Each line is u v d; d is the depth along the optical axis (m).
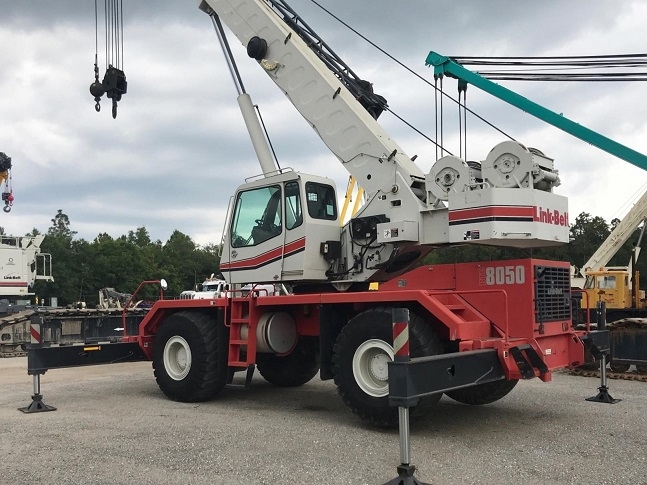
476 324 6.27
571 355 7.05
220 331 8.20
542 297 6.53
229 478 4.82
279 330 8.00
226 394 9.04
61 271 66.69
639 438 6.08
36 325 7.93
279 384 9.78
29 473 4.97
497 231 6.49
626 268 20.92
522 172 6.56
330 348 7.16
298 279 7.96
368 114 8.42
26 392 9.35
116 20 10.79
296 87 8.79
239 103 9.74
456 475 4.87
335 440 6.02
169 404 8.18
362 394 6.46
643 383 10.43
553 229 6.71
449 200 6.91
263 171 9.49
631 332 11.38
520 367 6.09
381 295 6.59
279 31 8.95
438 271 7.00
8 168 20.17
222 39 9.86
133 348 9.30
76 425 6.77
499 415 7.29
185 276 86.81
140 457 5.41
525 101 8.38
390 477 4.82
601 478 4.78
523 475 4.86
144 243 98.94
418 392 4.76
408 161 8.05
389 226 7.53
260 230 8.43
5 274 20.39
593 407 7.82
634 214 21.25
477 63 8.82
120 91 10.70
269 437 6.16
